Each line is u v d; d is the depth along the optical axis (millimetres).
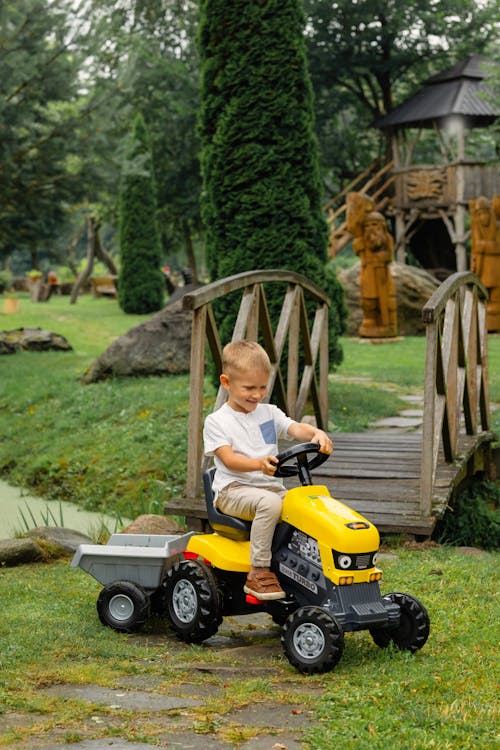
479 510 9195
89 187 19422
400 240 35625
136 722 3541
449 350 8469
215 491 4887
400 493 7926
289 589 4629
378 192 35969
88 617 5289
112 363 17422
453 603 5469
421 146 44188
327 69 38562
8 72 16938
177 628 4941
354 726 3500
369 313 23562
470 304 9734
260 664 4496
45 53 17500
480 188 33500
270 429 4938
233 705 3773
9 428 15516
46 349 23000
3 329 26906
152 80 35969
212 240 13555
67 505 11914
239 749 3281
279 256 13109
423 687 3969
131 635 5043
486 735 3396
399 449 9875
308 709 3746
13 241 20844
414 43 39312
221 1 13008
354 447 10055
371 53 39156
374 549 4473
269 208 13023
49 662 4352
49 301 40969
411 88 42250
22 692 3891
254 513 4711
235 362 4785
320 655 4242
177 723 3551
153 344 17547
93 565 5230
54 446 13867
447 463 8867
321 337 11047
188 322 17703
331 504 4621
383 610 4434
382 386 16438
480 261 23969
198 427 7805
